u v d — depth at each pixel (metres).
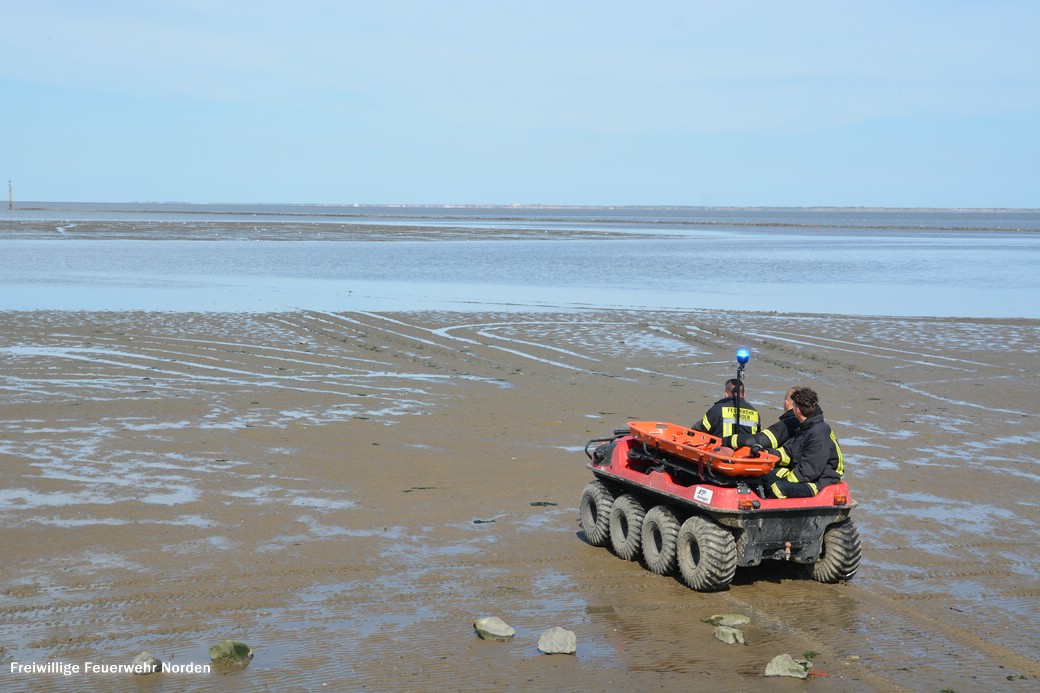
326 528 9.85
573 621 7.78
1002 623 7.91
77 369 18.22
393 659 6.97
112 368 18.44
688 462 8.88
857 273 47.12
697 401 16.72
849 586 8.73
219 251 57.88
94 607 7.75
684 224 154.50
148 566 8.66
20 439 13.04
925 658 7.20
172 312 26.73
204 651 7.02
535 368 19.67
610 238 89.94
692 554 8.57
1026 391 18.19
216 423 14.25
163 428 13.87
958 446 13.98
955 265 53.91
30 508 10.17
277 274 41.28
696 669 6.93
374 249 63.28
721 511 8.20
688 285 39.00
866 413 16.08
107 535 9.42
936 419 15.72
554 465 12.48
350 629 7.48
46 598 7.90
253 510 10.34
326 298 31.55
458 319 26.50
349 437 13.64
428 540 9.62
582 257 57.53
